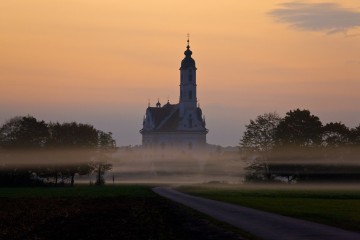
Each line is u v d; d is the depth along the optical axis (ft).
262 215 247.29
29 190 575.38
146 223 221.46
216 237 176.45
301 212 258.98
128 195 440.04
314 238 171.01
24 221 245.65
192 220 228.22
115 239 178.91
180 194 460.14
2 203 353.31
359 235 177.58
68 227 215.72
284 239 168.96
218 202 344.08
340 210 271.28
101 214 265.13
